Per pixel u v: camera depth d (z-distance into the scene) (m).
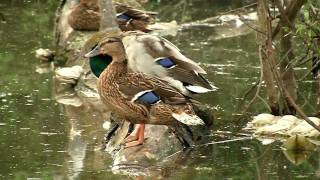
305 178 10.31
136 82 11.05
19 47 18.72
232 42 19.36
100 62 12.40
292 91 14.00
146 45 12.04
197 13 22.77
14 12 22.45
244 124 12.84
